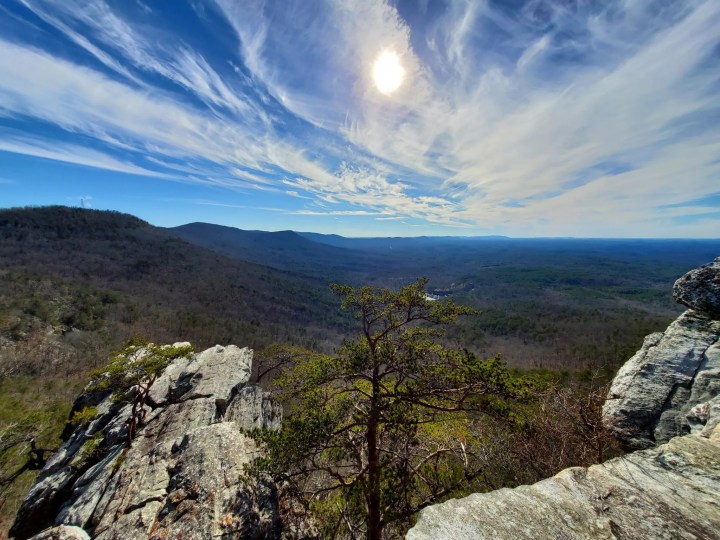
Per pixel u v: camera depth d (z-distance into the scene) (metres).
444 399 8.80
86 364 57.94
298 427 8.16
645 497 4.04
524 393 7.84
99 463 14.68
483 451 10.65
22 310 67.88
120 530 8.80
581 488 4.24
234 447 10.59
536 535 3.47
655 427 9.20
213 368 23.23
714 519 3.64
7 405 40.28
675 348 10.64
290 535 8.43
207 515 8.12
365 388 9.94
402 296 8.56
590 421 9.25
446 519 3.75
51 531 9.05
